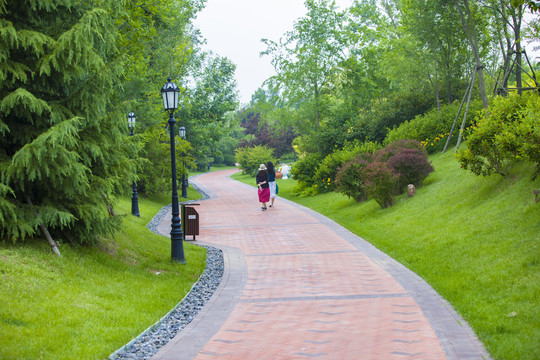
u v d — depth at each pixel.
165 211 24.70
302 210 22.45
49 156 8.32
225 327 6.69
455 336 5.82
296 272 10.27
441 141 24.34
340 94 35.78
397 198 18.12
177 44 36.56
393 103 30.86
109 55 11.66
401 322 6.52
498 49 27.66
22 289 6.96
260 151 58.97
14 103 8.35
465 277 8.52
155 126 29.53
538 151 10.48
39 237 9.45
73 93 9.30
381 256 11.48
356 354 5.43
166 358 5.50
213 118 40.47
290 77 33.72
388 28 37.38
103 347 5.64
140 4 18.34
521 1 8.12
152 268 10.78
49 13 9.42
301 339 6.05
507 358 4.97
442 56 26.70
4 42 8.44
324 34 33.62
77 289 7.67
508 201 11.59
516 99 13.10
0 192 8.09
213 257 12.52
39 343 5.48
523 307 6.50
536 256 8.16
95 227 9.98
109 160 10.02
